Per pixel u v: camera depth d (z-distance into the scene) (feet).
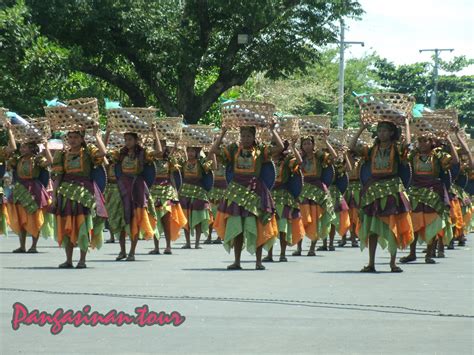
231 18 199.82
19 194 98.17
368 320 50.93
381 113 76.02
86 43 194.80
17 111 171.32
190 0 195.31
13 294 59.62
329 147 100.17
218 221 79.05
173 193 99.66
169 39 191.01
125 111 88.38
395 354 42.57
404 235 77.82
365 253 102.78
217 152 79.30
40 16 184.34
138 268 79.56
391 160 76.79
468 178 122.83
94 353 42.55
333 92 371.76
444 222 90.79
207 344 44.50
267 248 80.02
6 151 98.02
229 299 57.82
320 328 48.49
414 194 89.40
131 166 89.51
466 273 77.25
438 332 47.67
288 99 303.89
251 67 203.51
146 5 191.01
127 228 88.89
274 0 193.06
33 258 90.53
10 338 45.78
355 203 114.83
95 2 187.62
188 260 89.61
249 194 78.38
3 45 168.35
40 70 170.30
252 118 77.92
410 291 63.31
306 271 77.87
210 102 205.26
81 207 78.59
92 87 194.59
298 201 91.56
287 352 42.88
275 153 78.79
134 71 213.25
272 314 52.54
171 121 98.94
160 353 42.57
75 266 80.38
